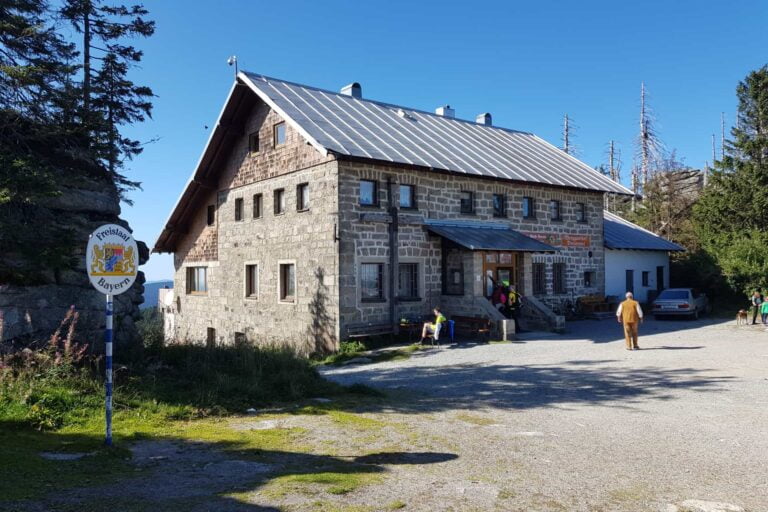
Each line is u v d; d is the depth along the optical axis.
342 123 21.67
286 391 10.31
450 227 21.86
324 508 4.74
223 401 9.15
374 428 7.93
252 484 5.35
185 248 28.95
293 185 21.50
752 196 29.62
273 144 22.75
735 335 19.75
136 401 8.49
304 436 7.41
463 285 20.92
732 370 12.85
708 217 31.70
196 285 28.39
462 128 28.38
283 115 20.62
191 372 10.65
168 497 4.91
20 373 8.18
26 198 8.91
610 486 5.55
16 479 5.11
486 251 20.50
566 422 8.40
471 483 5.55
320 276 20.00
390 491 5.25
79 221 10.84
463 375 13.11
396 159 19.88
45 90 10.48
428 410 9.28
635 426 8.12
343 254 19.27
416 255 21.03
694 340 18.50
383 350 18.28
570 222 26.70
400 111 26.47
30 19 10.60
